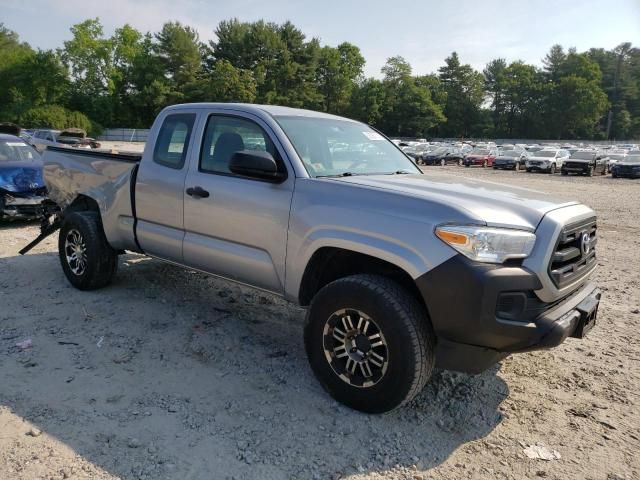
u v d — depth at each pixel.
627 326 5.08
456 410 3.40
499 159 38.66
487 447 3.02
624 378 3.93
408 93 103.19
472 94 114.56
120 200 4.94
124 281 5.82
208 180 4.13
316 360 3.42
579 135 114.88
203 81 82.94
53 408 3.23
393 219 3.11
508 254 2.88
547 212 3.11
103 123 82.31
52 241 7.90
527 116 114.56
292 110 4.33
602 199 18.80
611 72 130.50
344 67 102.69
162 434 3.01
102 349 4.09
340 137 4.30
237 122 4.14
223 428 3.09
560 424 3.29
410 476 2.74
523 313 2.88
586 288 3.50
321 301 3.34
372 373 3.19
